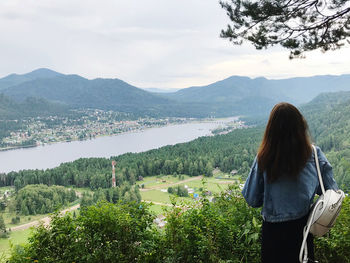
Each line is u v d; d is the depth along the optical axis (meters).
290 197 1.88
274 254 1.94
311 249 1.93
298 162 1.88
